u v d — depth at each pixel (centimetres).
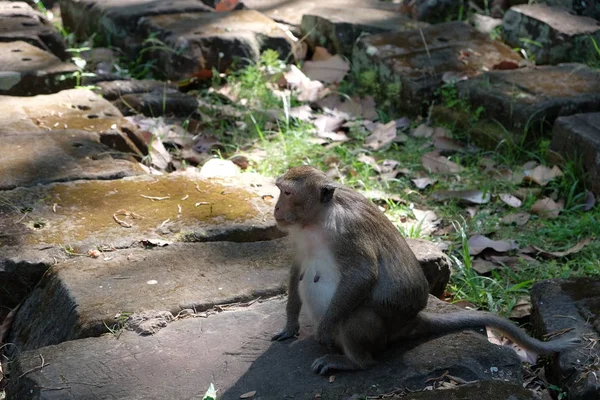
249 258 658
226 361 539
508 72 1048
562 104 953
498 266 749
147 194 750
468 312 570
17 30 1228
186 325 576
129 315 576
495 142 960
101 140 884
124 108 1043
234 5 1363
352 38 1221
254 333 568
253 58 1173
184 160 936
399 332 545
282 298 611
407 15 1316
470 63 1095
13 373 541
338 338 543
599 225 786
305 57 1249
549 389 580
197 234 685
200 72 1147
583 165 870
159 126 995
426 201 868
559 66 1067
